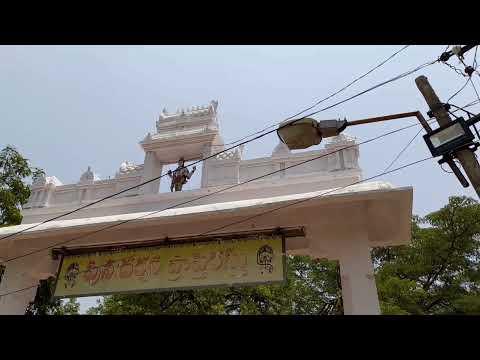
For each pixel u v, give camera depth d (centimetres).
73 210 1227
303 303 2238
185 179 1268
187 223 1080
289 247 1075
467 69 729
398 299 1714
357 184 962
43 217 1240
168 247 1070
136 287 1038
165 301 1947
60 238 1148
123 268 1075
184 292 1958
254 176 1148
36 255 1152
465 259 1914
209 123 1312
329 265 2248
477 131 628
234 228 1040
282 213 1029
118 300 1955
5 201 1602
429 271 1931
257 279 968
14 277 1134
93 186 1288
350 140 1106
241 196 1089
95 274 1086
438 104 656
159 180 1283
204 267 1021
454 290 1844
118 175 1280
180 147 1275
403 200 928
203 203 1106
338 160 1082
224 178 1163
